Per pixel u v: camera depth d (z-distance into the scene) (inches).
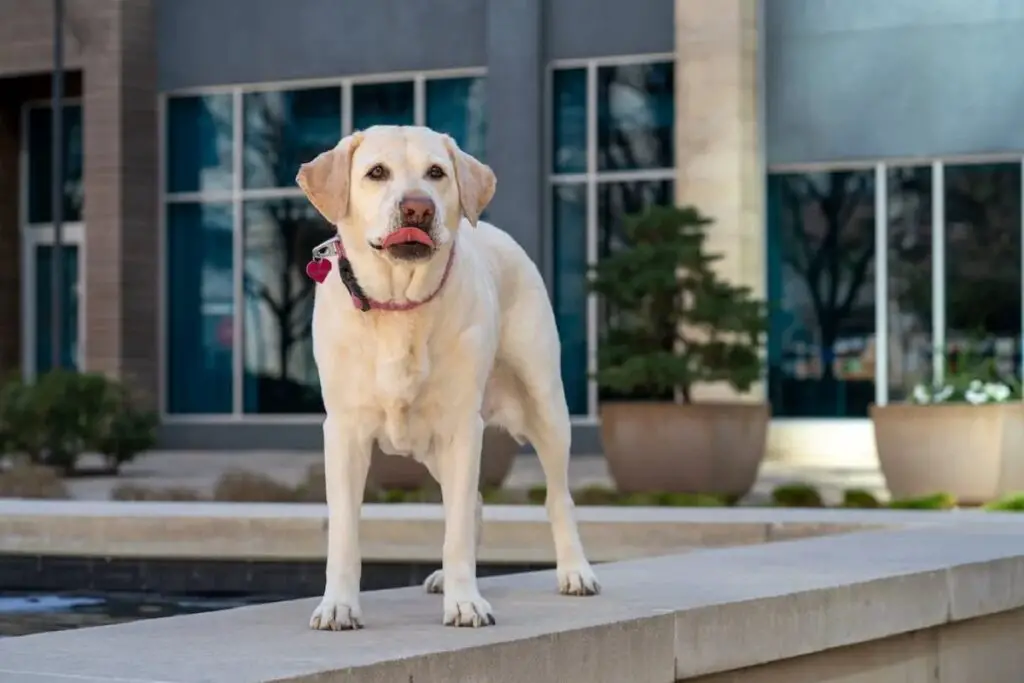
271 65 804.6
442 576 231.6
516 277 219.9
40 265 872.9
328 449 195.5
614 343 532.4
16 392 660.1
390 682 168.1
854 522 343.9
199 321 828.0
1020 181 675.4
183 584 346.6
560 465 224.4
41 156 871.7
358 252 186.7
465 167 190.7
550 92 753.0
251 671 161.8
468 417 196.4
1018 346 676.7
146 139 818.2
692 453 504.4
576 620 193.9
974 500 478.0
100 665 165.8
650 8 735.1
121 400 674.2
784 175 708.0
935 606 241.8
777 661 218.1
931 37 682.2
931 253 687.7
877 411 491.5
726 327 515.5
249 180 816.9
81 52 812.6
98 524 357.4
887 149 689.0
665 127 737.6
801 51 700.0
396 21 780.6
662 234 541.6
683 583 228.5
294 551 343.9
